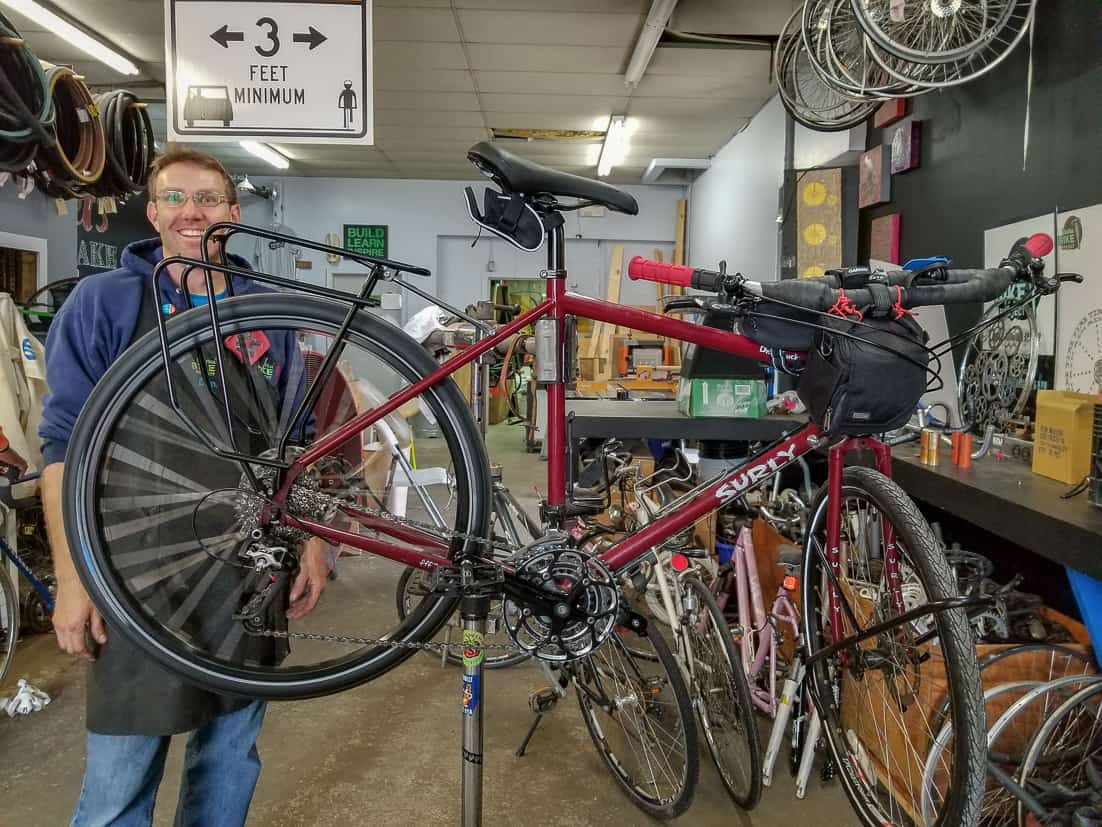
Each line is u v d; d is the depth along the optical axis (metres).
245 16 2.76
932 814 1.43
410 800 1.93
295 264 9.80
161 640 1.18
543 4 4.61
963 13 2.37
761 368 2.53
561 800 1.95
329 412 1.39
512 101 6.45
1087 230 2.07
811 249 4.06
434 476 1.96
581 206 1.29
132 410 1.19
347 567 3.75
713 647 1.99
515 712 2.41
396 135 7.61
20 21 5.03
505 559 1.33
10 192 4.94
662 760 1.88
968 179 2.81
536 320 1.32
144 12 4.92
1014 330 2.32
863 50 2.75
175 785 1.96
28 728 2.28
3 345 2.75
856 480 1.45
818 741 1.99
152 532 1.20
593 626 1.32
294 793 1.96
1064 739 1.59
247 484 1.22
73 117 3.09
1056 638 1.79
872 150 3.59
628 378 5.97
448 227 9.90
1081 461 1.79
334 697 2.49
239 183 8.91
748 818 1.86
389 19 4.85
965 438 2.08
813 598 1.60
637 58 5.21
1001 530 1.66
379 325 1.23
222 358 1.13
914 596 1.57
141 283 1.32
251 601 1.24
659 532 1.42
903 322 1.24
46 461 1.24
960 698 1.13
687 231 9.62
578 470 2.62
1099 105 2.07
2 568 2.44
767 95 6.07
